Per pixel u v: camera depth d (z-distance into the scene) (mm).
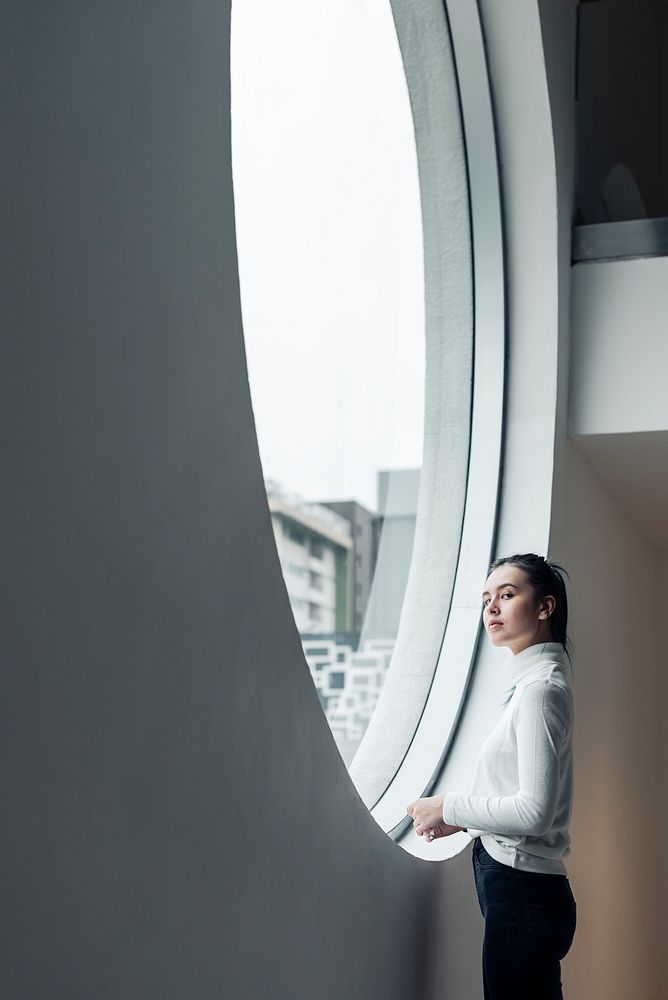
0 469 799
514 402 3123
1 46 804
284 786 1322
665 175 3352
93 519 915
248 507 1211
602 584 3758
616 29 3498
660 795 4879
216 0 1132
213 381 1125
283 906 1323
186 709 1072
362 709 8500
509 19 3008
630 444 3320
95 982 916
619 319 3266
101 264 926
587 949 3367
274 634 1283
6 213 807
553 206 3105
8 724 808
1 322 802
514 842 1954
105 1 934
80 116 897
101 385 925
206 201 1108
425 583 3092
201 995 1107
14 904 813
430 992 2045
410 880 1909
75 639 889
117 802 950
